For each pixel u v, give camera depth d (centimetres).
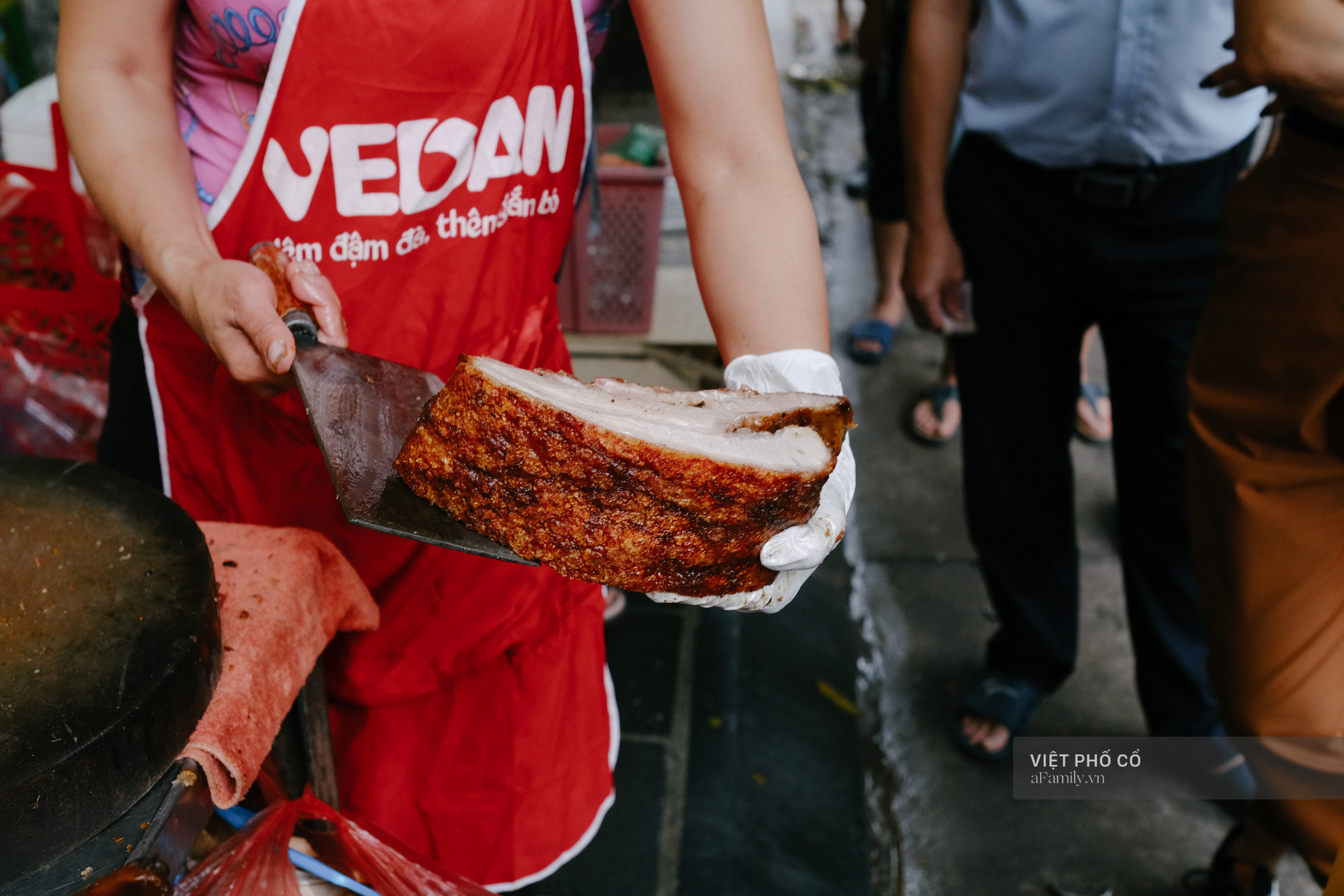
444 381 127
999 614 232
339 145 113
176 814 78
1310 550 149
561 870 189
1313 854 156
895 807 217
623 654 236
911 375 356
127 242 111
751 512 85
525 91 117
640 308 264
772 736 222
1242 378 151
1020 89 184
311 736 117
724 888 190
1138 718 241
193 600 84
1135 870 206
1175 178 181
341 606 115
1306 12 129
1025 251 196
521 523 88
